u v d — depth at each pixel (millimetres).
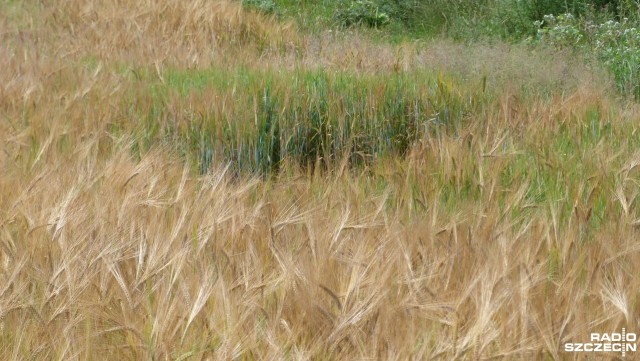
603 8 12070
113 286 3521
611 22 10938
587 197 4766
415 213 4547
